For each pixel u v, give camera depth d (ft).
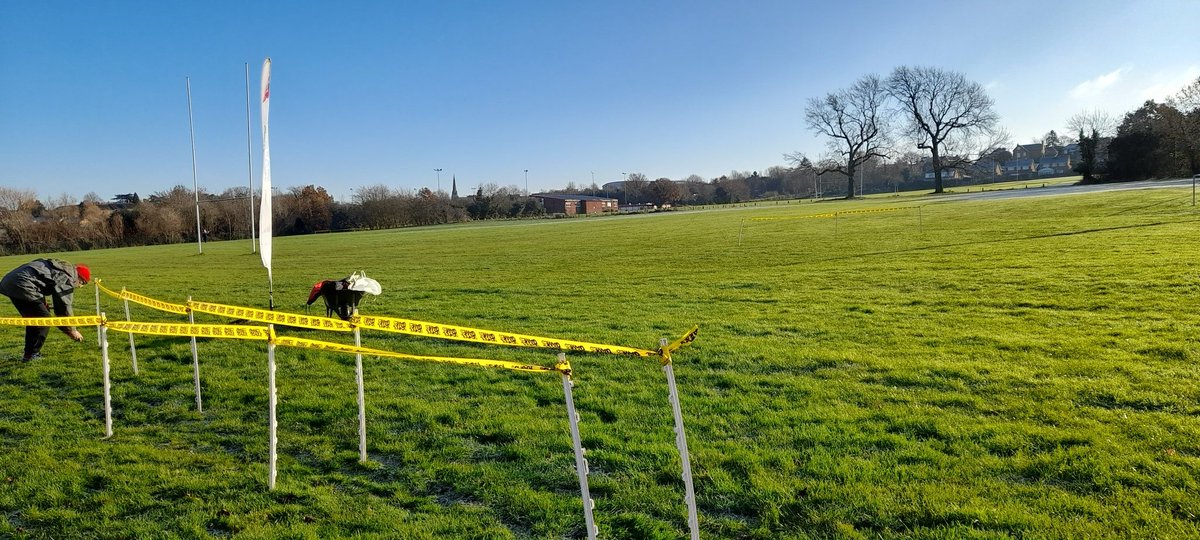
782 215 152.05
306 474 17.67
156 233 219.82
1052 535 12.79
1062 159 436.76
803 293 45.37
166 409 23.97
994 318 33.55
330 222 261.85
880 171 421.18
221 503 16.10
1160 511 13.41
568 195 432.25
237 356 31.40
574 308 44.24
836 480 15.70
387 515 15.14
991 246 66.18
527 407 22.29
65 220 215.31
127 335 37.45
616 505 15.24
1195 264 44.91
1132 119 237.66
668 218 184.96
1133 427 17.76
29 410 24.38
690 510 11.73
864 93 284.00
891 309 37.65
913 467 16.12
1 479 18.06
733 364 26.71
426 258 93.76
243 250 133.80
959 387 22.20
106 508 15.99
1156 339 26.94
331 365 29.09
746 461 16.89
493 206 304.71
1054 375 22.88
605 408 21.70
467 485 16.57
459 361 14.12
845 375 24.35
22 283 30.99
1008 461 16.17
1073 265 49.34
